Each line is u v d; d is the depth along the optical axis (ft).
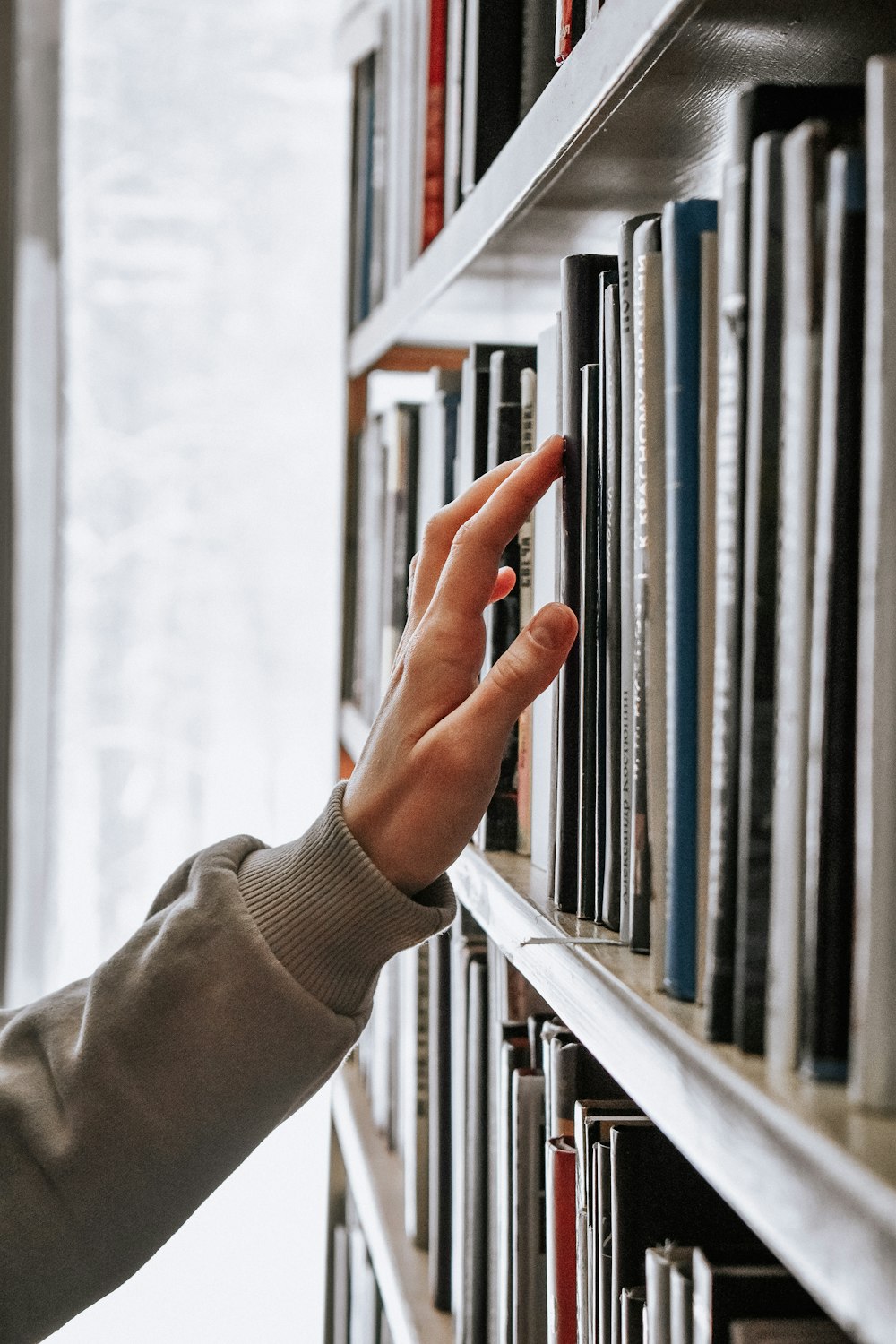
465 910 3.45
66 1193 2.28
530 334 4.41
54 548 8.00
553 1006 1.95
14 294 7.77
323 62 8.20
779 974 1.22
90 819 8.23
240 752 8.38
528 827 2.71
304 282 8.30
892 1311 0.87
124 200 8.09
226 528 8.32
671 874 1.52
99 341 8.13
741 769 1.31
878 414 1.04
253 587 8.35
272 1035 2.20
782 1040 1.21
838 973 1.15
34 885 8.03
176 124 8.12
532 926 2.12
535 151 2.15
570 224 2.51
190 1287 6.97
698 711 1.50
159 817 8.30
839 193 1.12
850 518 1.13
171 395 8.23
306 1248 7.24
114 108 8.04
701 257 1.48
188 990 2.23
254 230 8.23
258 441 8.32
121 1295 6.91
